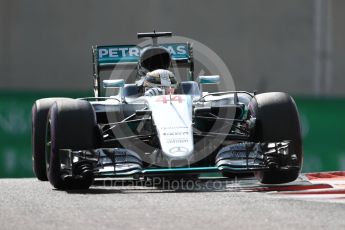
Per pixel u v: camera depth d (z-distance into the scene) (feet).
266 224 61.72
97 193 82.84
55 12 273.95
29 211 69.15
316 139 176.45
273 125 87.20
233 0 281.74
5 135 168.96
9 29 271.69
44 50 273.54
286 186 86.53
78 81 274.36
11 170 168.66
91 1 274.57
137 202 73.46
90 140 85.30
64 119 85.46
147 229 59.77
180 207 69.97
